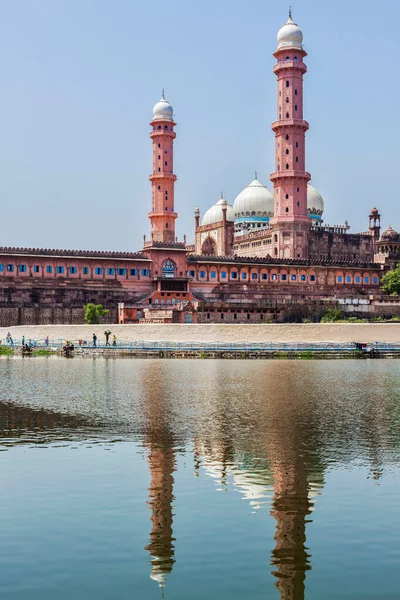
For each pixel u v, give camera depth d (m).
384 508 24.77
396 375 71.75
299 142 162.25
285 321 147.25
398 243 179.75
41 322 136.12
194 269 153.38
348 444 34.84
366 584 18.84
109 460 31.58
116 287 145.00
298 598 18.03
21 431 38.38
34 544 21.62
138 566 20.05
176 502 25.48
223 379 66.75
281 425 40.09
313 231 175.12
